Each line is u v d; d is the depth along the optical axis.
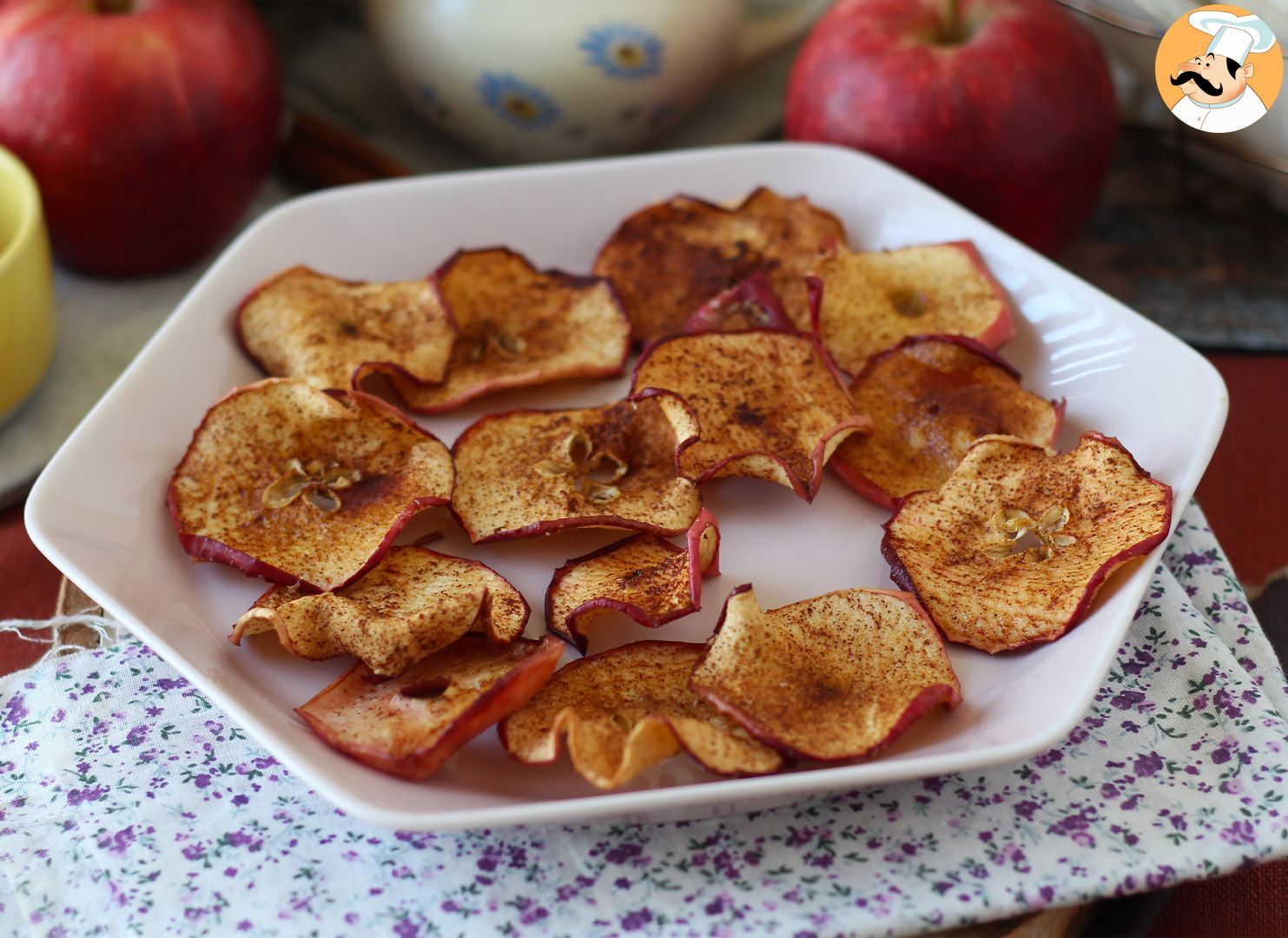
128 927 0.31
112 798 0.34
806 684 0.33
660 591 0.35
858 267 0.42
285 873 0.32
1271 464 0.44
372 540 0.36
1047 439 0.39
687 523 0.37
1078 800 0.33
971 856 0.32
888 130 0.45
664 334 0.42
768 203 0.44
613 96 0.49
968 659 0.35
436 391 0.41
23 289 0.42
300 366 0.40
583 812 0.30
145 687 0.36
